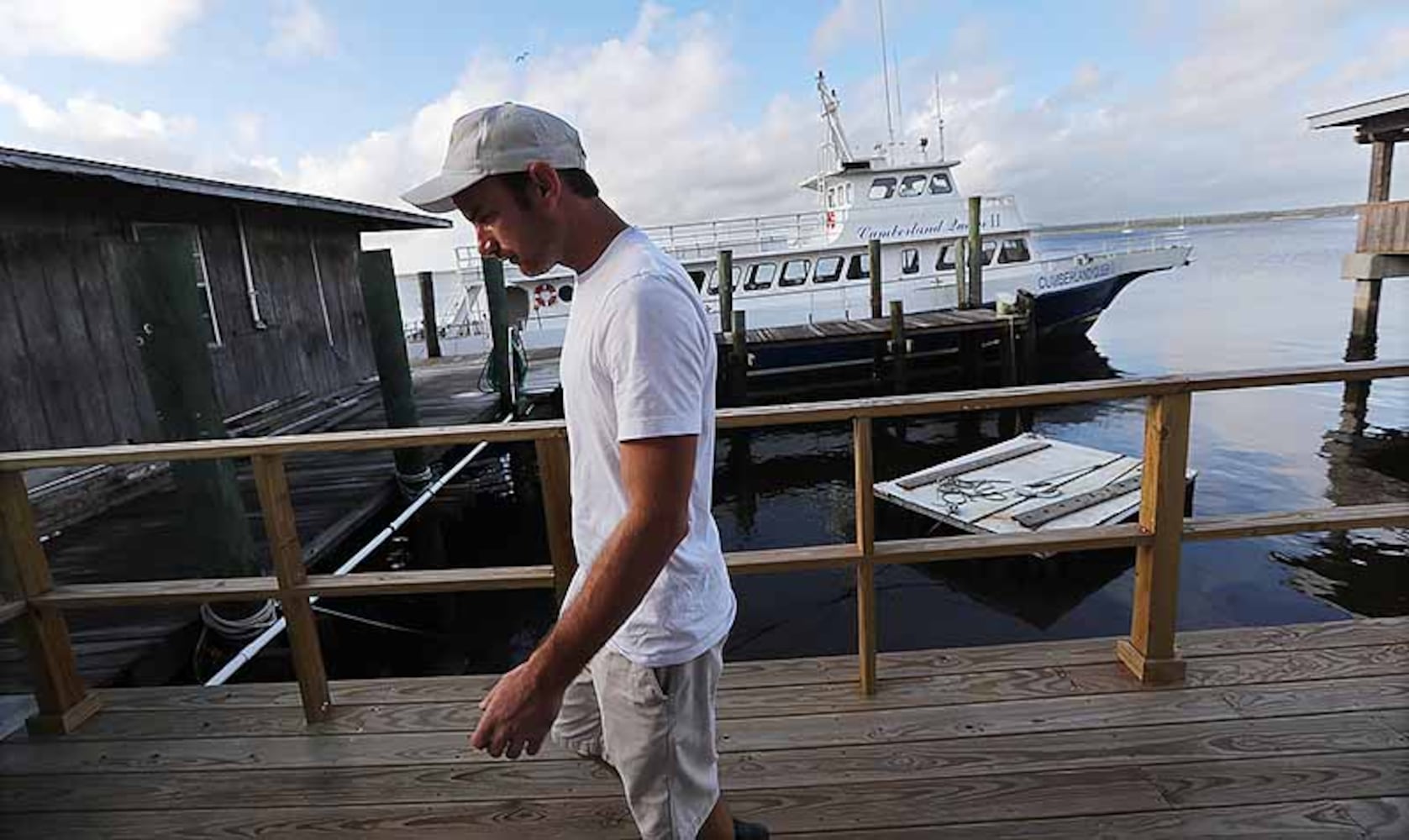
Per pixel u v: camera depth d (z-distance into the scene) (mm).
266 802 1816
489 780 1857
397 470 5301
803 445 9141
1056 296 12375
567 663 960
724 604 1173
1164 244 13883
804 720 2012
